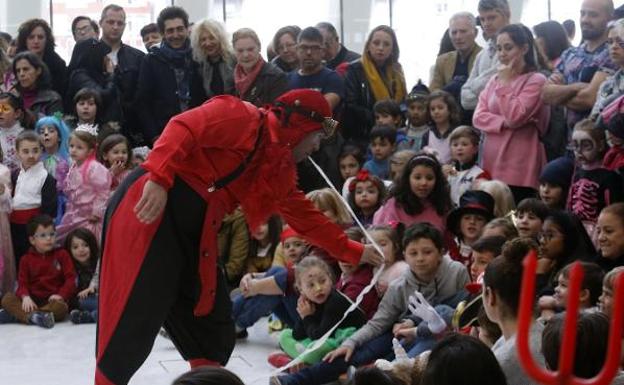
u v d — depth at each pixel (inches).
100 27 309.6
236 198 111.7
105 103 262.8
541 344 92.4
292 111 110.8
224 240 220.8
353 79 245.6
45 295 221.9
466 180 199.0
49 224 223.5
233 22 358.6
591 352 85.3
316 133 112.7
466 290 150.9
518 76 196.9
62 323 215.9
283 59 265.7
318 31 235.1
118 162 240.7
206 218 108.7
